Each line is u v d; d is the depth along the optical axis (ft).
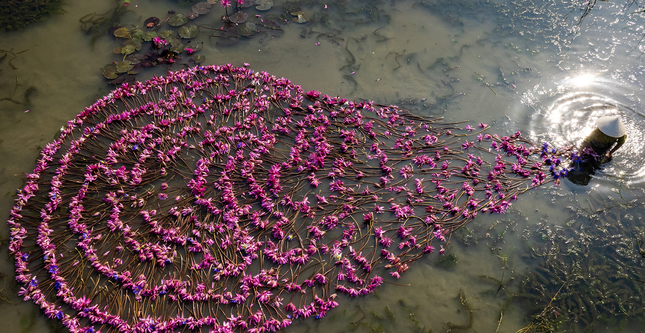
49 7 26.23
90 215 18.39
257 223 18.01
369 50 25.25
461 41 25.81
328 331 15.97
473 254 17.97
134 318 15.88
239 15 26.48
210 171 19.85
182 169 20.06
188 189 19.33
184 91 22.98
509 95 23.22
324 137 21.01
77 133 21.24
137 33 25.12
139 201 18.62
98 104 21.95
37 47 24.52
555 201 19.39
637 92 22.97
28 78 23.16
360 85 23.53
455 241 18.24
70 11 26.25
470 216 18.88
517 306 16.70
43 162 19.80
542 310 16.55
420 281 17.24
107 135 21.09
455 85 23.65
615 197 19.43
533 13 27.14
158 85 22.99
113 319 15.65
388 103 22.80
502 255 17.95
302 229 18.28
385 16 27.07
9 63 23.71
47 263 17.04
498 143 21.22
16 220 18.22
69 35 25.11
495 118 22.26
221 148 20.40
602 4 27.50
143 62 23.93
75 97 22.56
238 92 22.93
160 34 25.21
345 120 21.72
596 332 16.02
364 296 16.80
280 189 19.19
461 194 19.51
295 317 16.10
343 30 26.25
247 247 17.33
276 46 25.26
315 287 16.87
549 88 23.44
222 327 15.58
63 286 16.47
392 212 18.97
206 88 23.04
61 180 19.39
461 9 27.55
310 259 17.53
